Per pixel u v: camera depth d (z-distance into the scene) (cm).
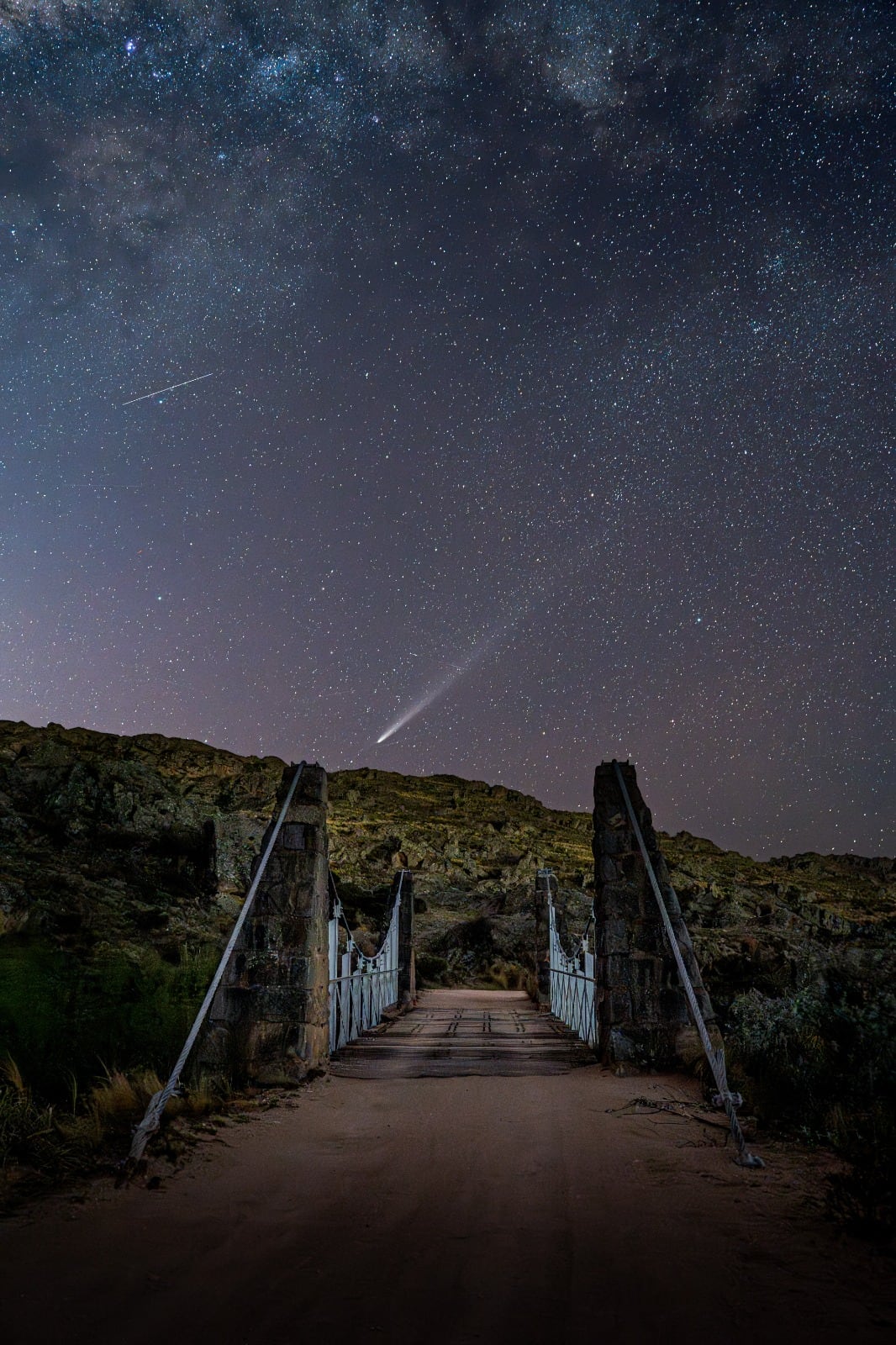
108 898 1975
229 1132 695
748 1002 1223
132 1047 899
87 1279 405
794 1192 557
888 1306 395
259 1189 555
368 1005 1484
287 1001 945
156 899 2119
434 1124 748
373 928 2741
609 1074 991
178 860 2477
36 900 1769
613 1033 1020
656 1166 617
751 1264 441
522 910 3331
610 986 1039
